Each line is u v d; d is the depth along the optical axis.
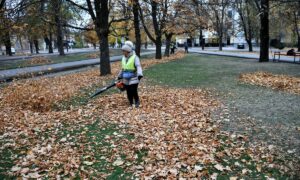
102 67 18.64
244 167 5.30
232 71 19.52
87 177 5.06
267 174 5.04
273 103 9.94
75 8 19.80
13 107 10.03
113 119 8.21
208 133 6.98
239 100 10.53
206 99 10.77
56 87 14.45
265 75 16.09
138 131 7.19
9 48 51.31
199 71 20.11
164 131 7.11
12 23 14.38
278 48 47.94
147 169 5.21
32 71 23.42
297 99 10.48
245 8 45.12
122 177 5.05
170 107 9.45
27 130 7.47
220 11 52.56
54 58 38.50
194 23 30.81
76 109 9.56
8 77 20.20
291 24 40.53
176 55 39.69
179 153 5.80
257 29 51.47
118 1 21.00
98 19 17.91
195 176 4.96
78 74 20.30
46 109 9.87
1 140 6.88
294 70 18.66
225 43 80.38
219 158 5.63
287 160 5.54
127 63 9.27
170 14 30.20
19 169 5.36
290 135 6.81
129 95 9.48
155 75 18.19
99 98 11.23
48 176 5.11
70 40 86.81
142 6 30.00
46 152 6.06
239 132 7.08
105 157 5.83
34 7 15.70
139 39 28.72
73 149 6.24
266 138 6.66
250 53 42.09
